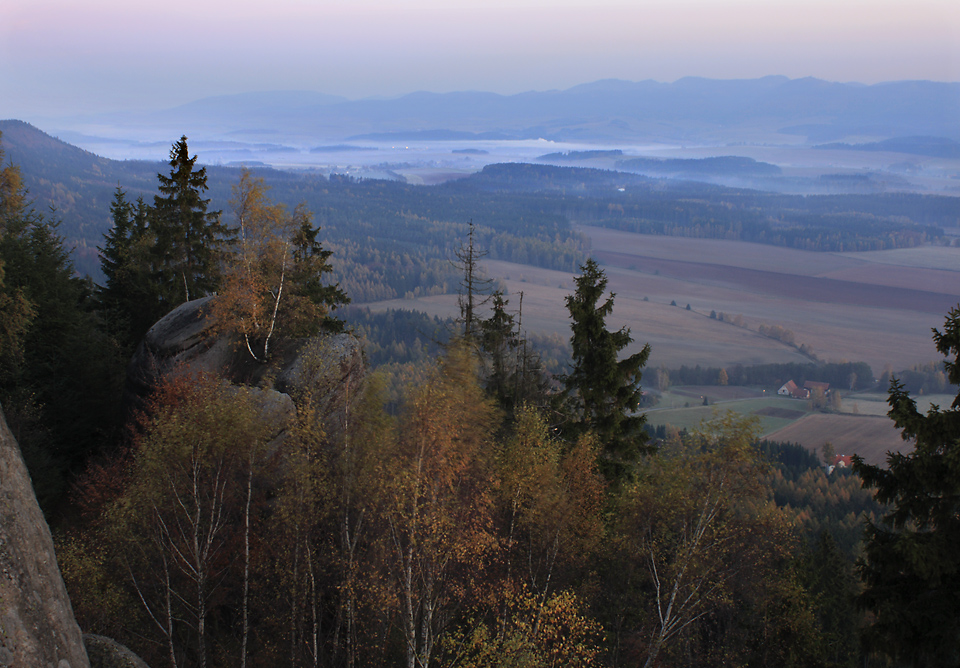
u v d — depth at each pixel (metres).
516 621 17.09
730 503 19.39
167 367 26.69
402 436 18.14
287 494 17.69
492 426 20.50
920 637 14.32
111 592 16.97
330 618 20.62
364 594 17.81
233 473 18.25
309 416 18.86
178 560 17.75
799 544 21.91
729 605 20.47
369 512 18.33
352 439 18.91
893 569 14.84
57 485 24.92
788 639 21.39
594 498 21.00
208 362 27.59
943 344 14.88
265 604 18.56
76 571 16.55
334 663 18.16
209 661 18.28
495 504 19.80
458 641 18.20
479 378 27.77
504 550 19.31
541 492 19.59
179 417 18.11
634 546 20.72
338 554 18.78
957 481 13.91
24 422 25.95
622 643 20.41
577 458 21.36
